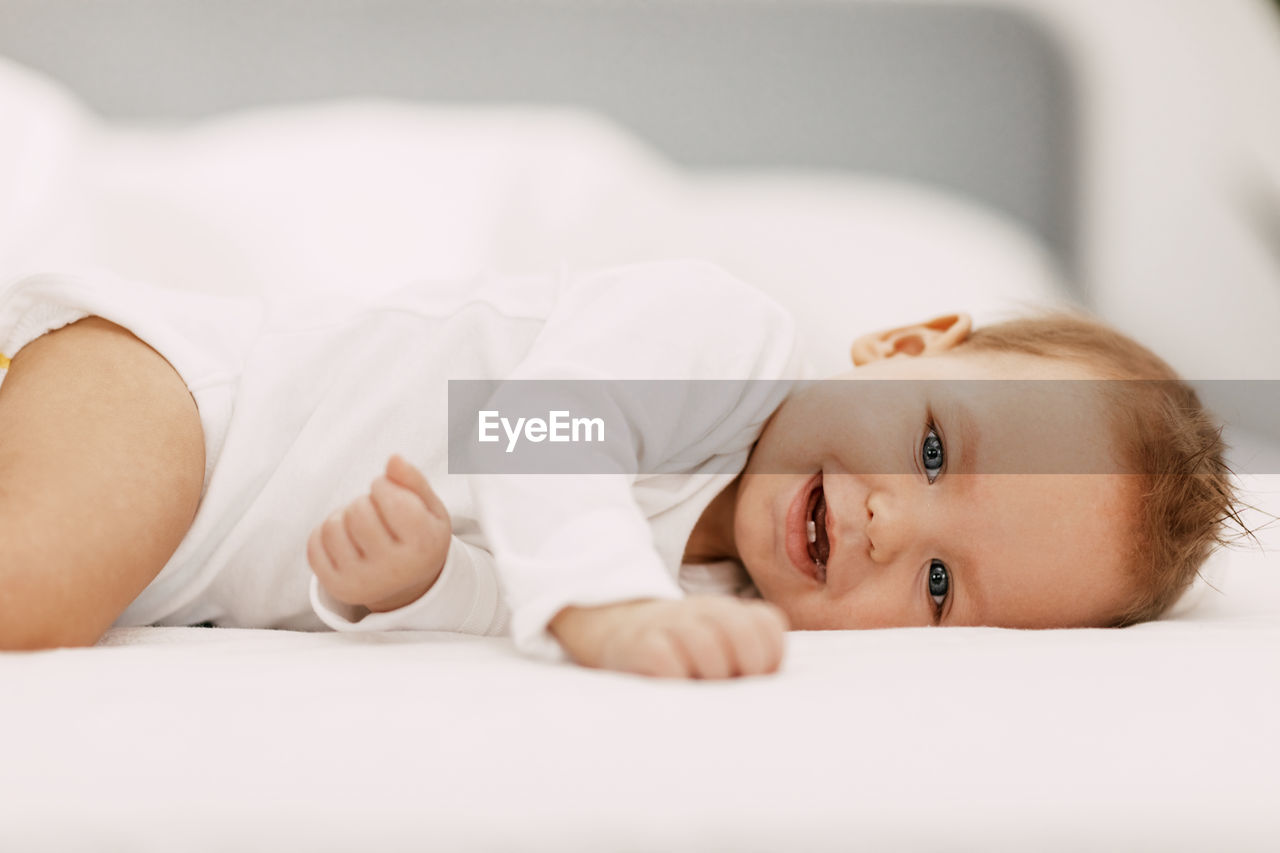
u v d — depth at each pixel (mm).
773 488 1062
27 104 2053
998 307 2072
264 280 1932
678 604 684
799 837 463
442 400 1030
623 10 2402
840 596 1036
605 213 2137
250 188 2027
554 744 510
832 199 2299
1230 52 2451
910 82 2457
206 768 477
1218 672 689
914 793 486
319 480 1002
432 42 2379
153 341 974
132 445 900
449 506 1010
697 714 559
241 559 999
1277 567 1331
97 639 842
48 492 837
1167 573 1079
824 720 556
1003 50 2457
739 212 2215
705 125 2439
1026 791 494
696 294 1040
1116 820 483
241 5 2340
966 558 1030
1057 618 1059
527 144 2199
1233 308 2402
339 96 2371
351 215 2033
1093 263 2461
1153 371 1177
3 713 523
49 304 998
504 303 1051
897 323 2029
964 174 2473
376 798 462
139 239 1974
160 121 2336
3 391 957
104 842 440
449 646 787
